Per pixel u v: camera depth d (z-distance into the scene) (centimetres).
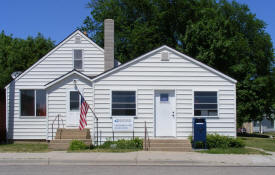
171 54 1745
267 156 1430
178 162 1279
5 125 2139
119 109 1722
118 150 1533
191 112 1723
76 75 1922
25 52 3500
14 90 2056
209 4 3662
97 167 1194
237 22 3684
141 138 1709
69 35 2092
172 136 1719
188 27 3014
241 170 1151
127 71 1734
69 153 1453
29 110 2056
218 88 1736
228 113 1727
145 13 3575
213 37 2827
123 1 3588
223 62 2930
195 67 1744
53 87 1920
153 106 1722
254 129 5462
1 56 3350
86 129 1758
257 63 3644
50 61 2077
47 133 1909
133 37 3278
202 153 1484
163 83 1731
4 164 1270
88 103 1905
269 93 3462
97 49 2097
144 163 1276
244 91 3156
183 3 3497
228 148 1620
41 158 1310
